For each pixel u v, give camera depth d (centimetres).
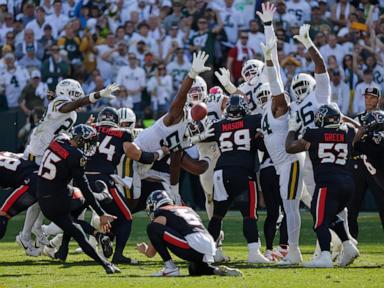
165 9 6769
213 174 3562
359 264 3316
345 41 6594
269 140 3397
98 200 3294
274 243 4234
